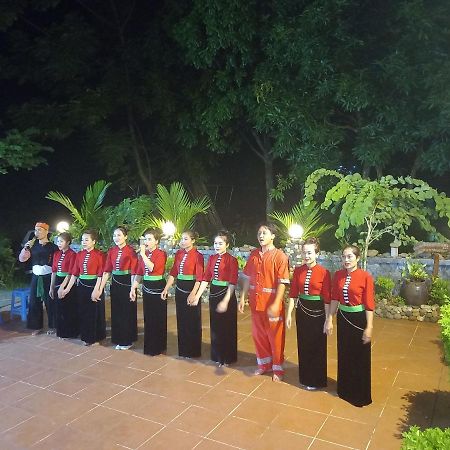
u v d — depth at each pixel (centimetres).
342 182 632
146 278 521
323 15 728
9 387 450
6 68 1046
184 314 512
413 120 741
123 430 373
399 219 651
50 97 1122
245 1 808
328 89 743
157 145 1155
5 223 1213
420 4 695
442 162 727
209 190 1254
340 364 418
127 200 845
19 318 679
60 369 491
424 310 627
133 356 525
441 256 685
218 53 893
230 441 356
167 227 775
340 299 414
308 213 750
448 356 366
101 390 441
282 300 455
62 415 397
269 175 1054
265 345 468
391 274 700
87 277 554
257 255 463
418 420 383
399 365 491
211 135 923
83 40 1009
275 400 418
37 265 610
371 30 790
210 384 451
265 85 805
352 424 378
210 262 498
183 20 853
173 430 372
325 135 782
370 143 753
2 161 1003
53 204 1251
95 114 1002
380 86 752
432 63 704
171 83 1020
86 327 560
